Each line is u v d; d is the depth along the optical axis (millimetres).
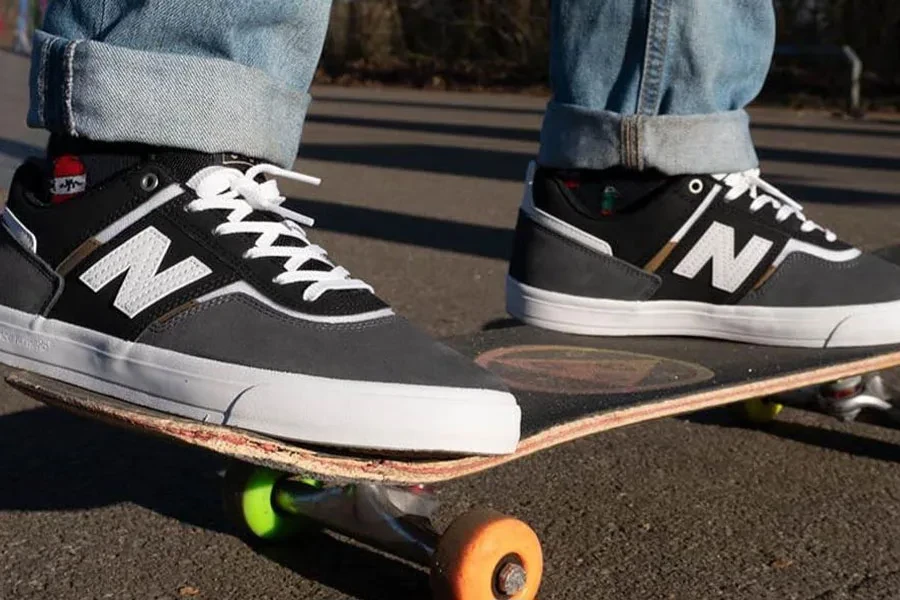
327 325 885
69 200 920
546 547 1009
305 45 953
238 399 862
